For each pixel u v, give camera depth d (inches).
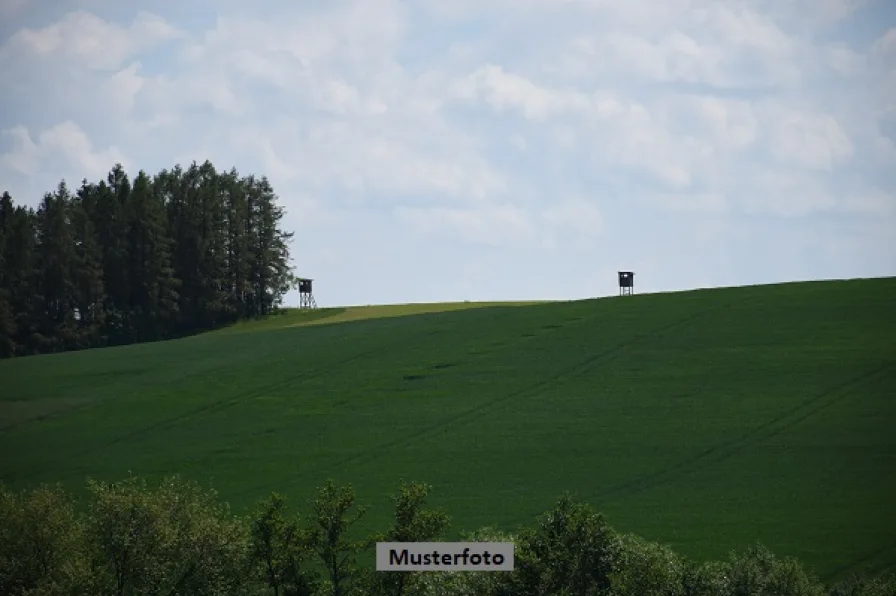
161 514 7214.6
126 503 7130.9
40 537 7662.4
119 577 7047.2
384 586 6604.3
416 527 6756.9
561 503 6422.2
